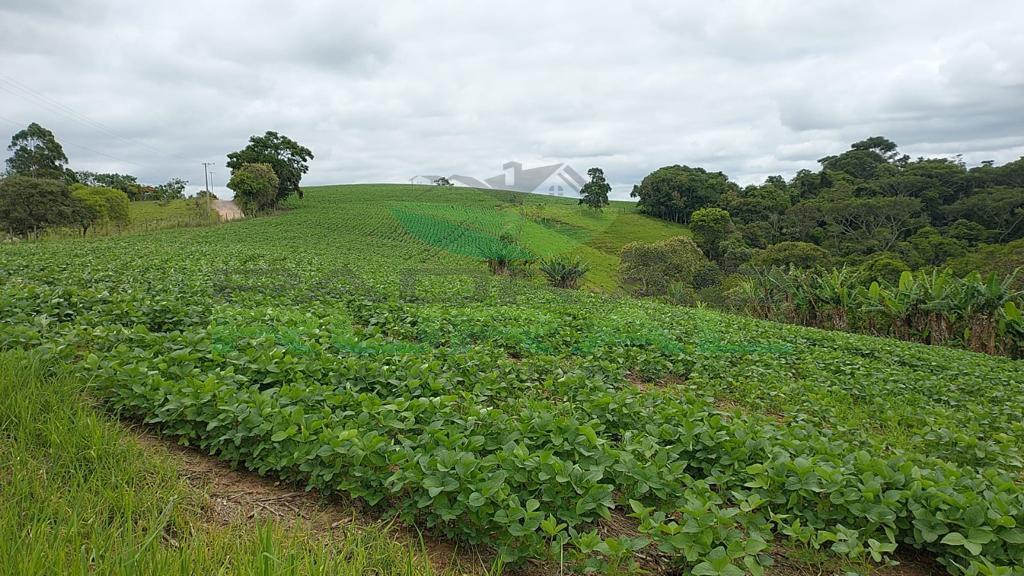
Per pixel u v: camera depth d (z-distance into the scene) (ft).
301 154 257.96
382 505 12.72
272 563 9.04
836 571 12.16
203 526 11.02
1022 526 12.33
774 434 16.98
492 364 25.30
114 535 9.43
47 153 227.40
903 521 12.80
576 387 22.39
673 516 13.41
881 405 26.32
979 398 29.60
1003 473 15.79
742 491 13.62
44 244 86.43
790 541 12.58
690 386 26.55
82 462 12.17
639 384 29.71
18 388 14.70
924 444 20.67
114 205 170.91
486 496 11.11
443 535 12.12
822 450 15.74
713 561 10.02
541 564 11.41
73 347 18.76
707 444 15.31
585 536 10.74
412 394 18.76
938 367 39.34
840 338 51.55
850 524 12.86
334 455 13.02
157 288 37.22
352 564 9.84
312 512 12.54
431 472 11.89
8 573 8.09
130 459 12.56
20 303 25.58
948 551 12.07
